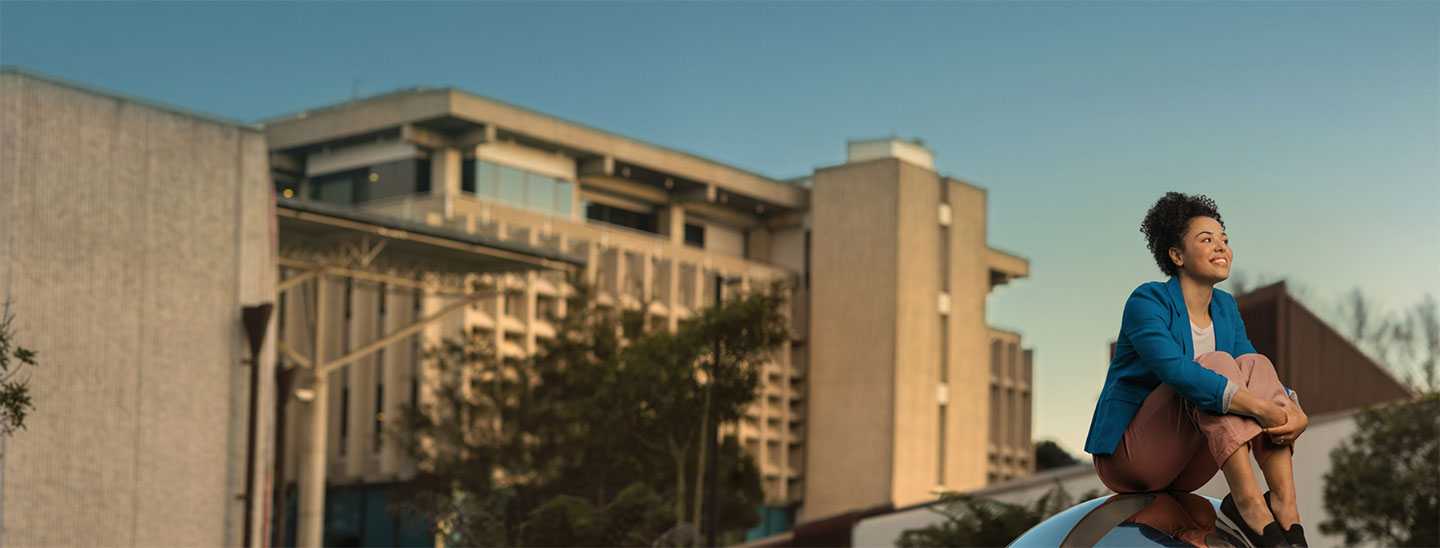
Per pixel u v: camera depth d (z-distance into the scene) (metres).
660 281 62.03
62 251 23.38
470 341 41.72
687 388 31.70
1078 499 26.25
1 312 22.39
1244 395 2.96
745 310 31.55
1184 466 3.19
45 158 23.31
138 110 24.78
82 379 23.41
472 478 38.06
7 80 23.02
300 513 40.84
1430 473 24.36
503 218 55.41
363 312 53.75
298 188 58.00
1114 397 3.28
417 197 54.53
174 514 24.50
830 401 67.81
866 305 67.50
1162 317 3.20
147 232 24.70
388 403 52.19
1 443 22.12
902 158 70.31
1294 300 32.09
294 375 31.64
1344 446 25.59
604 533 31.97
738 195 66.38
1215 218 3.27
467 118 53.50
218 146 25.95
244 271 26.14
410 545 51.03
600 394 32.78
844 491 66.50
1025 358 82.12
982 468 72.19
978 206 73.69
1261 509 2.94
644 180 63.22
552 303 56.75
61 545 22.78
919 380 67.88
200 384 25.20
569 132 57.62
